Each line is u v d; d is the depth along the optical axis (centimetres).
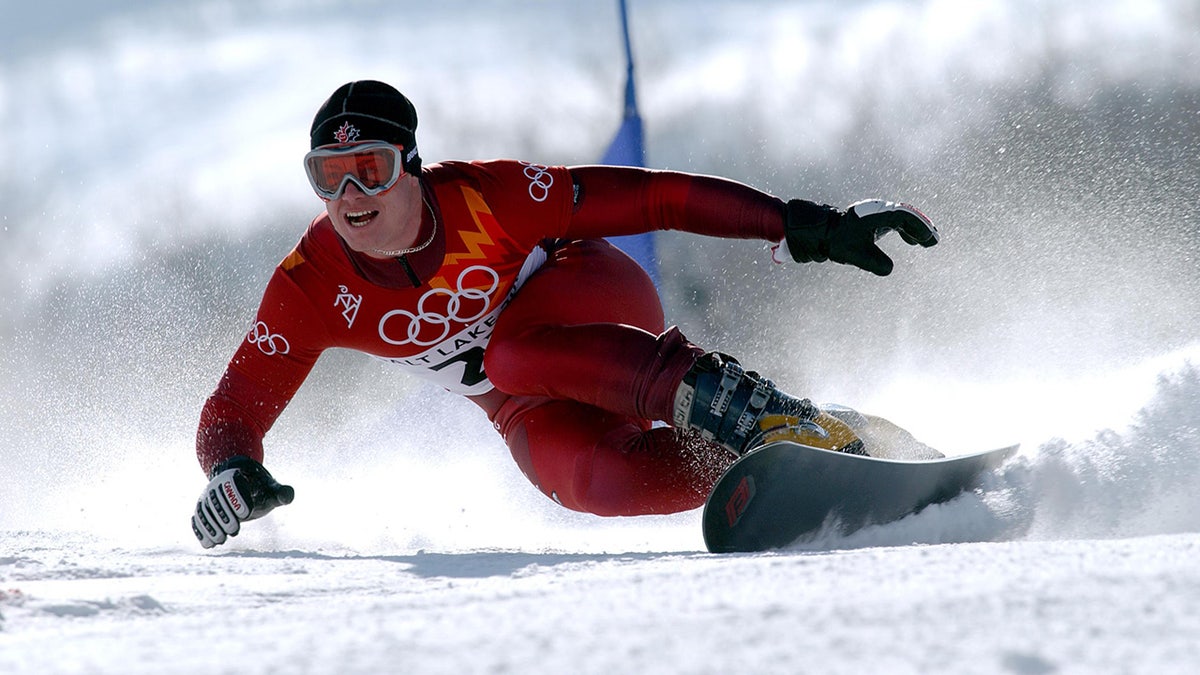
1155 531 863
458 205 1123
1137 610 440
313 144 1083
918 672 372
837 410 1108
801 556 696
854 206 1142
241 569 841
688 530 1420
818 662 390
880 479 907
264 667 414
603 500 1170
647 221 1188
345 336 1167
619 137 2192
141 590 708
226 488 1094
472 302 1161
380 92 1082
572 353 1076
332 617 539
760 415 1017
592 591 575
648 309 1295
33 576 812
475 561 877
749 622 456
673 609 494
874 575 562
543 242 1245
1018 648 393
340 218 1088
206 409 1171
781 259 1170
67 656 461
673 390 1034
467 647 435
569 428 1207
